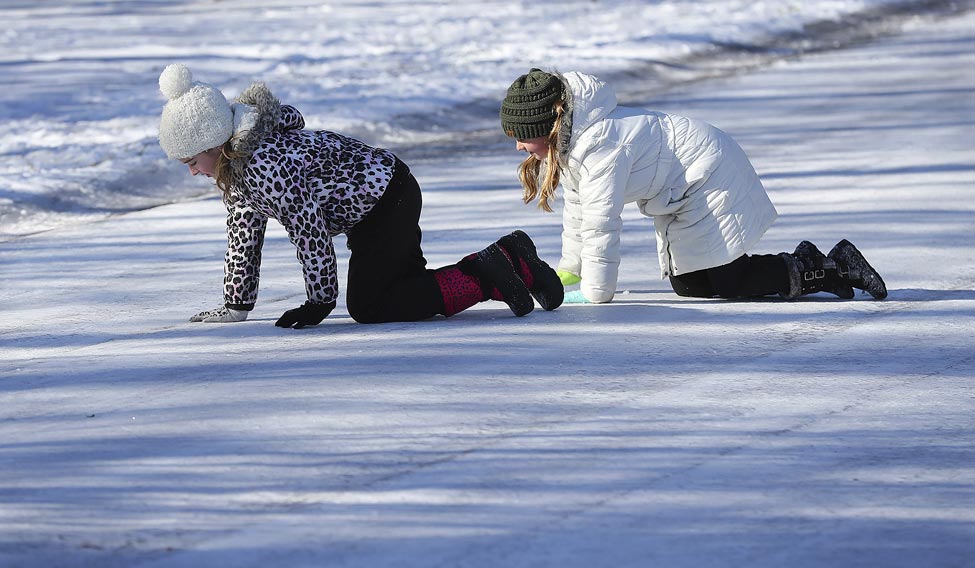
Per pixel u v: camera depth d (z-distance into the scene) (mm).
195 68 31969
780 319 10828
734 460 7500
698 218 10883
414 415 8266
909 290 11867
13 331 11211
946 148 20125
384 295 10672
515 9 45594
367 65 31766
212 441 7812
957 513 6762
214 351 10023
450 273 10812
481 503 6855
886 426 8094
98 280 13523
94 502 6875
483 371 9258
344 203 10297
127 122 23938
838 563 6168
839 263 11242
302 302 12078
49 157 20766
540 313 11133
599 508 6793
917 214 15461
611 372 9250
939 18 39250
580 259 11742
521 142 10750
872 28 37750
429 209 17141
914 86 27094
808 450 7668
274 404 8523
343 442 7777
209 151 10062
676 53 32500
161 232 16281
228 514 6707
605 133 10555
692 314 11039
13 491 7039
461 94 27094
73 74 31375
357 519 6641
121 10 51062
